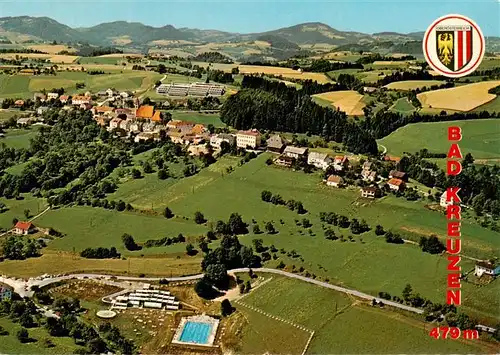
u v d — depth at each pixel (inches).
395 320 7071.9
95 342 6240.2
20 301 7037.4
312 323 7214.6
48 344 6107.3
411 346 6628.9
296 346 6825.8
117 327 7199.8
